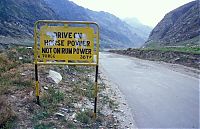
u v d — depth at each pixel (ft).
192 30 324.39
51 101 31.89
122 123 30.81
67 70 54.44
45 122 26.43
